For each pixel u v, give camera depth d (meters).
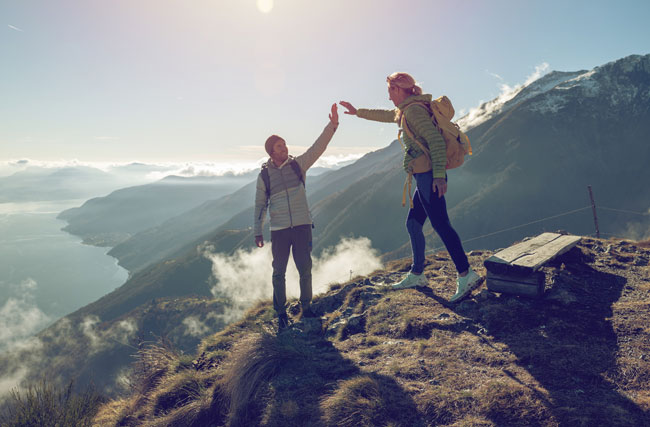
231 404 2.92
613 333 2.88
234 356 3.38
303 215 4.32
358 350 3.45
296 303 5.16
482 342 3.11
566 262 4.81
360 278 5.72
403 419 2.29
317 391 2.80
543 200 172.25
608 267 4.71
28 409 3.22
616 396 2.20
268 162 4.35
